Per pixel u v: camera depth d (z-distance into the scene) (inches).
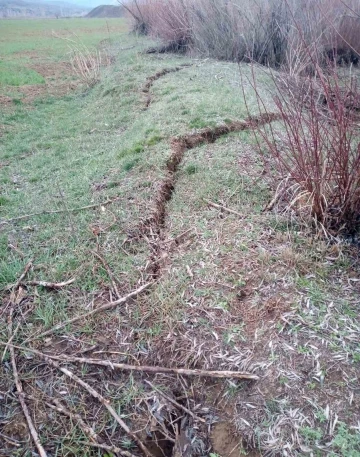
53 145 218.2
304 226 118.6
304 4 281.3
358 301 95.9
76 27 809.5
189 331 95.0
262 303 98.0
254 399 81.9
